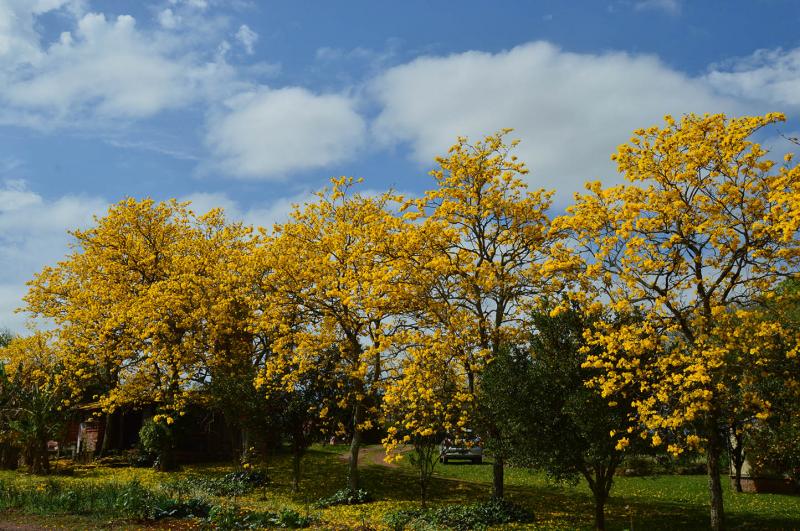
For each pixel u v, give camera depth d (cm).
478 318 1830
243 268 2444
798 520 1650
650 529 1591
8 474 2441
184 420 2795
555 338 1573
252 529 1398
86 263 3047
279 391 2273
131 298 2753
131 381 2808
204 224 3077
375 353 1992
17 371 2797
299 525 1466
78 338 2788
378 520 1727
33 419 2494
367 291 2003
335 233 2319
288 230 2450
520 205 1958
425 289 1884
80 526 1350
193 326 2631
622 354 1430
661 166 1409
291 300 2255
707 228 1345
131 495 1562
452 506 1838
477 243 1970
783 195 1184
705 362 1286
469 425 1811
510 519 1700
